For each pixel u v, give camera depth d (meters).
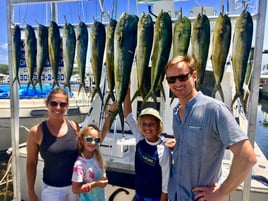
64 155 2.05
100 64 2.28
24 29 2.59
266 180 2.72
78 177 2.01
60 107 2.06
